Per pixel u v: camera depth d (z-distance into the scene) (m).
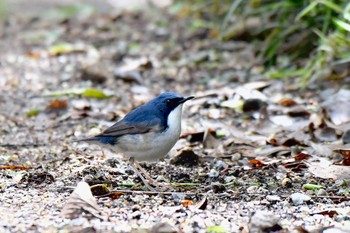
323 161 10.52
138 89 15.59
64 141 12.26
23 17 23.75
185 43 18.78
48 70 17.28
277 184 9.91
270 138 11.94
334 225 8.30
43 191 9.54
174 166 10.82
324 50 14.75
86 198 8.78
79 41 20.03
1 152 11.62
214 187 9.64
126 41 19.55
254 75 16.00
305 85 14.62
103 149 11.64
